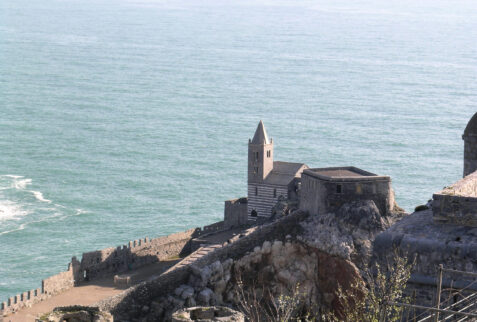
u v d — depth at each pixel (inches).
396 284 1418.6
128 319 4798.2
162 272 5654.5
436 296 1387.8
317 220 5654.5
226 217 6614.2
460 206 1416.1
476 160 2490.2
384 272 1435.8
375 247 1441.9
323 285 5438.0
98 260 5492.1
